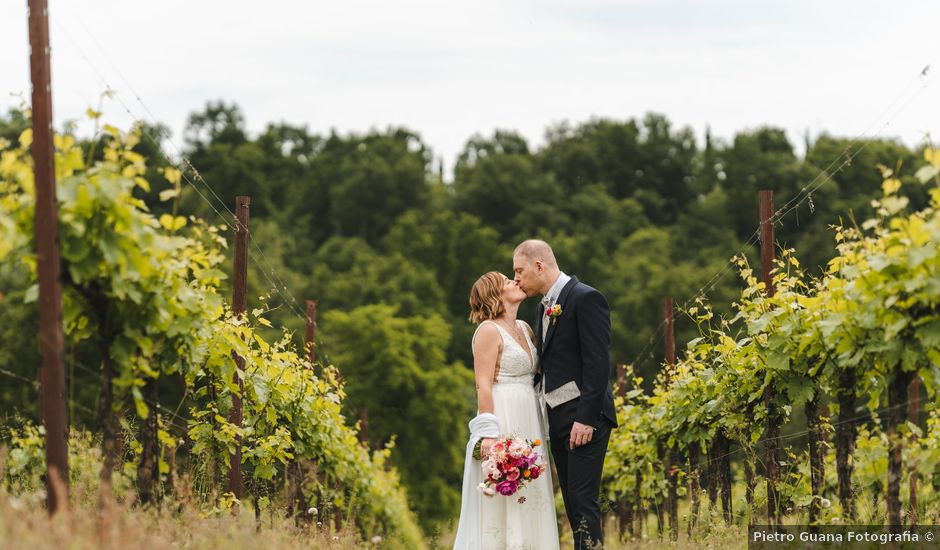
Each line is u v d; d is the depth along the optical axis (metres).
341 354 47.06
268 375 8.69
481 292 6.90
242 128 77.62
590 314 6.64
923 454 5.26
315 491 10.70
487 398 6.70
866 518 6.39
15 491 6.92
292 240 63.69
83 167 5.05
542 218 70.69
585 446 6.58
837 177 46.34
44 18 4.95
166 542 4.90
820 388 6.61
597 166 82.31
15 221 4.96
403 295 55.69
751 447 7.41
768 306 6.86
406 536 16.94
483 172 75.12
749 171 66.62
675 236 64.75
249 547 5.72
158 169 5.33
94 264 5.04
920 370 5.19
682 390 8.96
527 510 6.64
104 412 5.36
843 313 5.43
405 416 46.03
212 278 5.92
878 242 5.14
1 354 23.44
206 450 7.52
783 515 6.98
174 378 17.36
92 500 6.18
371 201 73.56
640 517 12.93
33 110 4.90
